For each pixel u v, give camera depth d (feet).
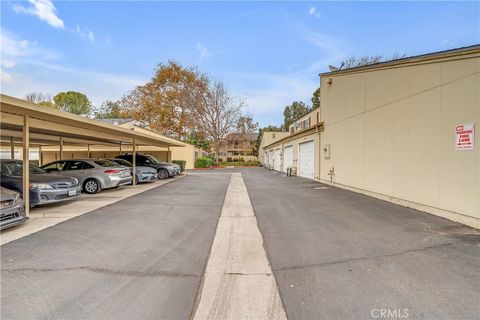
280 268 11.28
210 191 34.55
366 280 9.98
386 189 26.40
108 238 15.10
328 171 40.86
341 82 36.11
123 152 82.07
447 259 11.74
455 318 7.65
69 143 53.11
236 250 13.51
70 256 12.46
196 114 123.24
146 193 32.71
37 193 22.03
